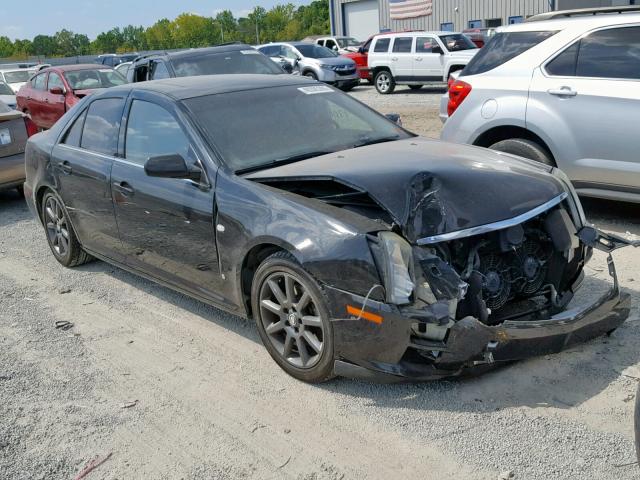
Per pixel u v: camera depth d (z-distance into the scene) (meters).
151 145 4.82
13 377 4.19
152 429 3.54
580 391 3.56
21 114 8.90
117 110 5.27
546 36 6.30
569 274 4.20
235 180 4.16
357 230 3.49
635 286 4.80
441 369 3.45
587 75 5.96
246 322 4.78
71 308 5.27
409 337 3.36
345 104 5.22
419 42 20.84
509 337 3.38
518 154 6.39
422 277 3.35
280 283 3.88
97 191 5.26
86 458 3.34
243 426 3.51
